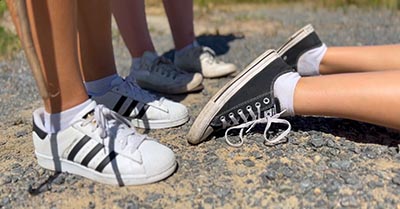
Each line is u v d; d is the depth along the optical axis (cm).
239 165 112
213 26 292
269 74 118
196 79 162
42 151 111
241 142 120
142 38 163
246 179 107
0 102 171
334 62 141
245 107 119
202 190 104
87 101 108
